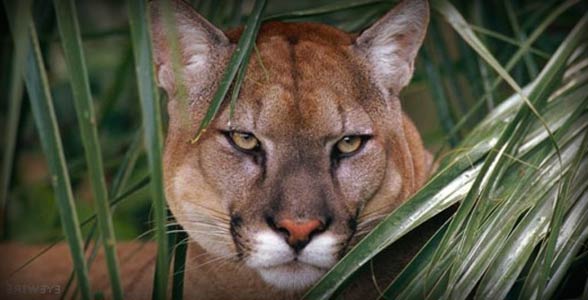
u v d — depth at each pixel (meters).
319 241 6.07
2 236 8.84
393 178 6.55
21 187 9.76
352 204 6.30
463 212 5.43
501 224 5.65
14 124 4.82
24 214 10.31
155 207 4.99
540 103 5.88
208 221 6.40
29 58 5.01
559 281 5.55
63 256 8.43
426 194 5.70
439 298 5.47
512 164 5.88
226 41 6.42
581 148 5.58
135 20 5.06
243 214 6.19
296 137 6.13
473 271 5.52
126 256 7.96
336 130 6.20
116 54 11.51
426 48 7.85
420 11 6.65
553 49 8.45
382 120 6.51
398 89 6.70
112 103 7.87
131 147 6.90
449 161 6.23
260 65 6.25
